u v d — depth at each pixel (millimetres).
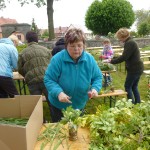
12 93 4176
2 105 2109
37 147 1739
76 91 2582
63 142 1795
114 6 16531
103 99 5855
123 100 2023
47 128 1958
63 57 2482
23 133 1515
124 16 16641
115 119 1839
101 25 16938
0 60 4020
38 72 3873
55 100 2668
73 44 2336
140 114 1845
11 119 2088
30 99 2078
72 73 2498
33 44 3986
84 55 2504
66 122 1970
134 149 1615
